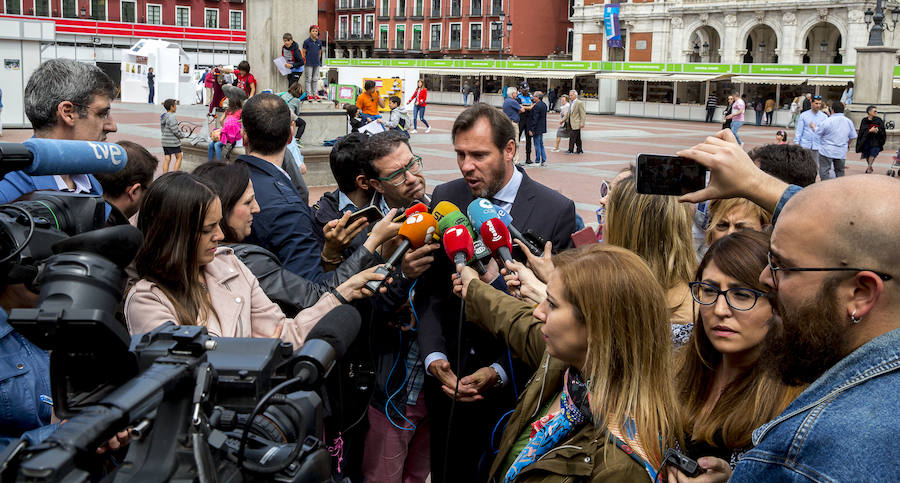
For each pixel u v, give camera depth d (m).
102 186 3.06
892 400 1.29
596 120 37.59
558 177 15.60
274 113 3.49
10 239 1.64
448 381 2.93
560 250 3.15
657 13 51.81
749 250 2.01
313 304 2.85
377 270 2.70
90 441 1.13
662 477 1.94
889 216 1.35
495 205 3.14
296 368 1.53
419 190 3.38
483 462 2.98
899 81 32.56
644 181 1.95
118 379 1.41
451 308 3.07
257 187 3.35
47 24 20.00
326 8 71.50
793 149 3.76
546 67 47.00
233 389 1.47
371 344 3.11
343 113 13.14
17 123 20.23
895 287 1.35
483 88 51.44
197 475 1.27
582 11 55.88
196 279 2.43
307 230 3.33
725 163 1.86
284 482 1.37
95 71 2.94
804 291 1.41
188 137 14.15
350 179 3.52
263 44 12.93
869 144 17.84
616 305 1.99
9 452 1.12
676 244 2.77
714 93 40.81
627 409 1.98
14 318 1.30
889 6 43.47
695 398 2.24
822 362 1.41
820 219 1.40
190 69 39.28
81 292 1.34
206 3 56.44
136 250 1.47
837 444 1.29
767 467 1.39
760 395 1.98
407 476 3.41
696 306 2.53
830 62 49.69
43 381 2.15
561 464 1.99
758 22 48.12
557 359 2.26
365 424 3.17
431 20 64.69
